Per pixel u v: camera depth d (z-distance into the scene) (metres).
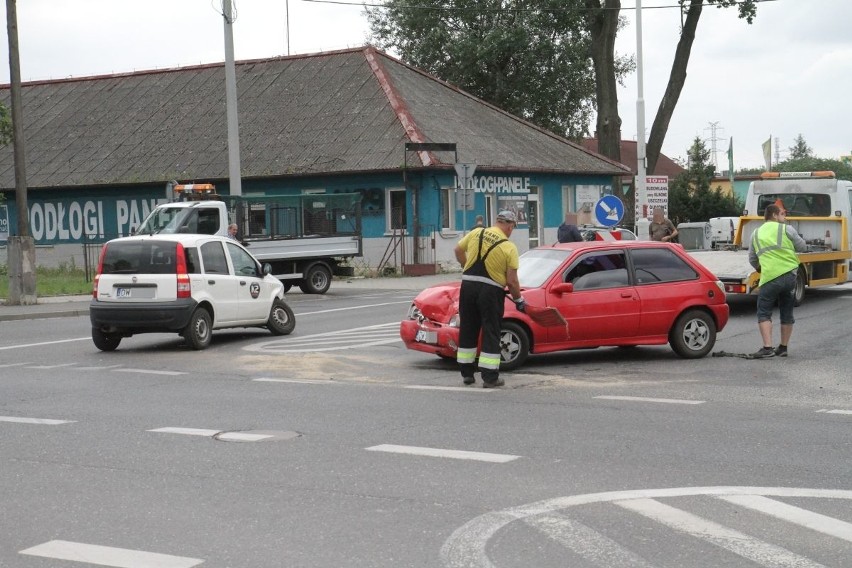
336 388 12.04
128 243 16.30
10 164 44.81
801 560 5.49
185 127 43.38
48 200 43.66
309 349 16.11
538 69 59.44
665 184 30.28
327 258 29.27
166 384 12.61
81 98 47.81
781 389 11.57
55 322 22.16
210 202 27.17
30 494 7.14
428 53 59.50
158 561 5.61
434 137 38.66
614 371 13.21
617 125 41.66
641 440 8.71
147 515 6.55
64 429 9.59
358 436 9.04
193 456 8.30
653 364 13.84
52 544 5.94
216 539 6.00
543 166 41.81
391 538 5.96
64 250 43.53
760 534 5.95
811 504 6.60
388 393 11.58
